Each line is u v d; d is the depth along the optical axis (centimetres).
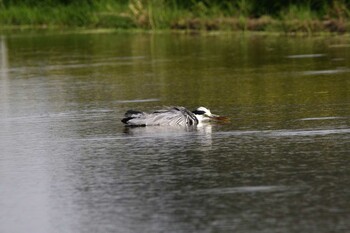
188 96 2050
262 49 3016
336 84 2150
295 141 1504
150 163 1389
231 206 1155
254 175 1296
